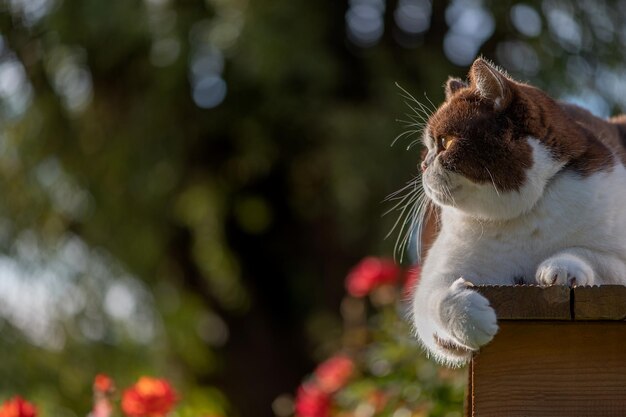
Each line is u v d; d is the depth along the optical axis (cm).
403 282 693
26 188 1121
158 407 533
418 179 434
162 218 1132
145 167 1084
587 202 361
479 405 356
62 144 1121
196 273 1211
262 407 1225
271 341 1248
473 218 373
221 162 1162
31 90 1107
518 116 364
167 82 1055
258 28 973
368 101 1056
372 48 1078
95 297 1104
